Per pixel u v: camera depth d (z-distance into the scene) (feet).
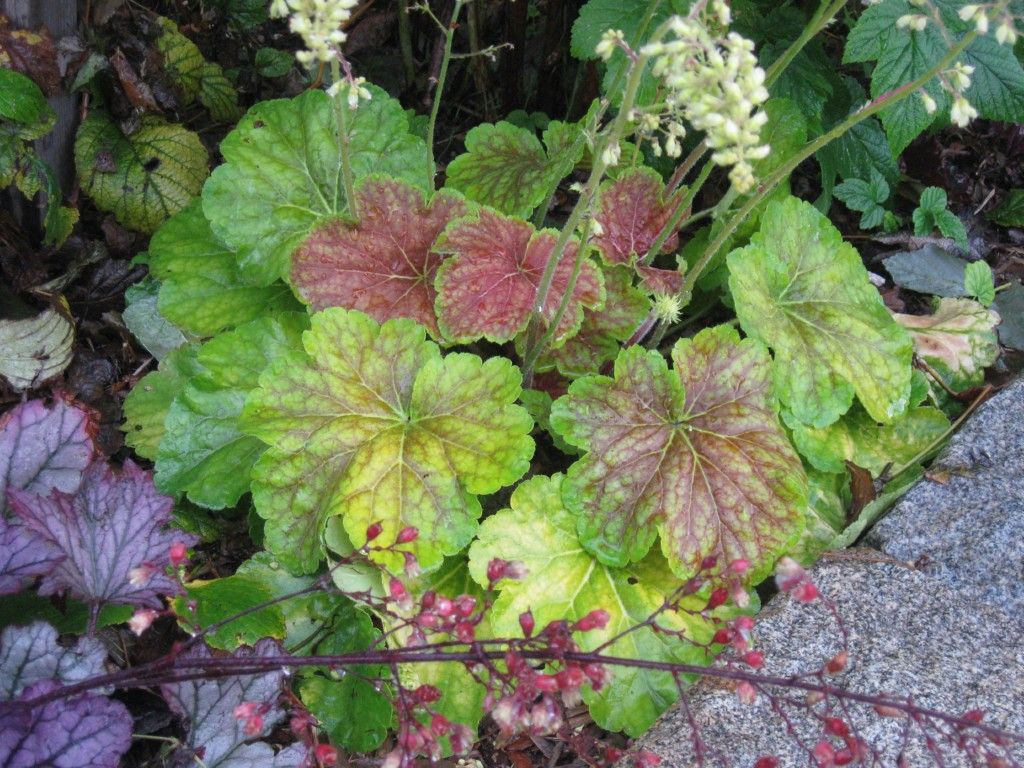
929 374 1.57
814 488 1.43
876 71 1.37
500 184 1.50
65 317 1.46
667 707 1.18
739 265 1.36
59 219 1.55
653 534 1.24
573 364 1.40
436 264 1.36
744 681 0.86
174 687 0.97
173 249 1.51
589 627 0.86
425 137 1.90
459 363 1.26
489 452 1.22
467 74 1.98
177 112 1.78
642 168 1.43
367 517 1.19
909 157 1.99
